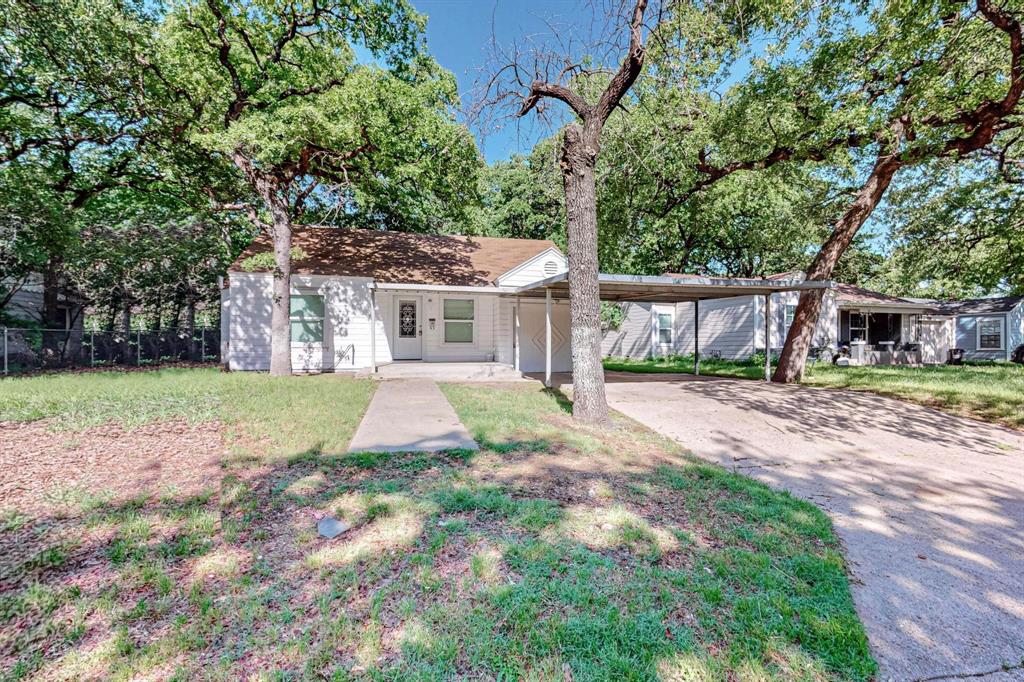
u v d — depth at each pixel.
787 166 10.86
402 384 9.71
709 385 10.33
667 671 1.82
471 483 3.75
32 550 2.68
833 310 17.38
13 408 6.25
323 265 12.75
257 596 2.28
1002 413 7.23
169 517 3.12
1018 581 2.62
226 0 9.50
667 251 23.38
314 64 10.63
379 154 10.59
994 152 10.12
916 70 8.14
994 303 20.14
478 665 1.83
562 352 13.95
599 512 3.31
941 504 3.84
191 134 9.72
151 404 6.66
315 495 3.47
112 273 15.54
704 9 6.64
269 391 8.01
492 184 22.36
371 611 2.15
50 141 11.48
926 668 1.92
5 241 11.13
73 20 8.64
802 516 3.41
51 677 1.77
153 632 2.03
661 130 9.45
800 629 2.09
